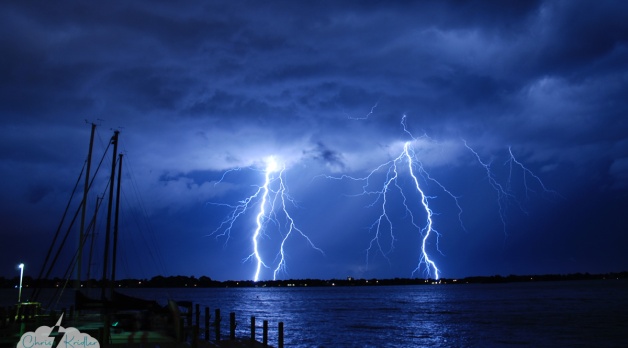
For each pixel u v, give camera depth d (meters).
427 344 38.41
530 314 64.94
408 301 116.19
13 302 89.25
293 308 90.94
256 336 38.50
